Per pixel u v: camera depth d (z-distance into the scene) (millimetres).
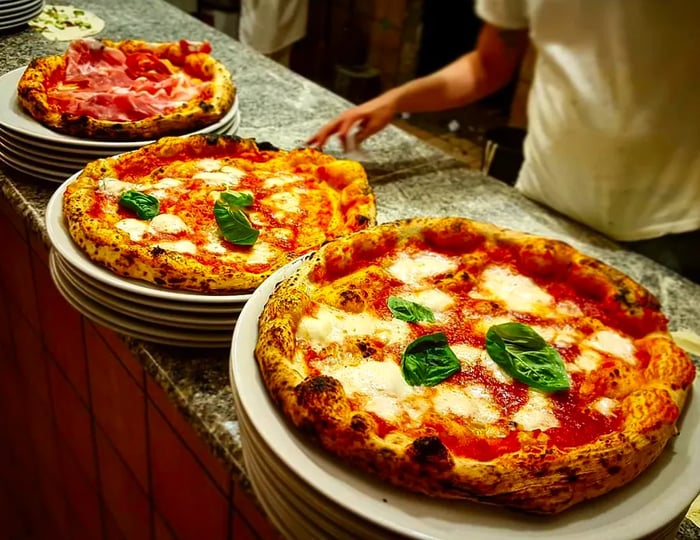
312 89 1790
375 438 659
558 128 1509
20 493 2273
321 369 772
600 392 798
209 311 886
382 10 3824
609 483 672
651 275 1224
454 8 3869
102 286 903
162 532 1277
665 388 776
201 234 1011
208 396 866
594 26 1403
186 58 1531
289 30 3258
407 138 1634
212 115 1317
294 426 694
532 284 973
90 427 1478
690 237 1440
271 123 1580
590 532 644
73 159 1214
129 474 1343
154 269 895
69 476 1784
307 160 1231
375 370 777
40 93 1297
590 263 964
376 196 1354
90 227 941
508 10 1541
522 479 648
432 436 661
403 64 3928
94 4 2176
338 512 631
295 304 810
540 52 1532
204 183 1132
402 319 863
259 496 721
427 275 959
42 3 1956
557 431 742
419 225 1010
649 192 1454
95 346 1270
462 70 1629
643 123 1390
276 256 981
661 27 1315
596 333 888
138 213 1020
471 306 916
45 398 1738
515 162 2398
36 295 1518
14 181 1254
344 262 932
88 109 1279
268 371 728
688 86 1347
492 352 816
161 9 2229
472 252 1016
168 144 1182
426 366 782
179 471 1095
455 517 643
